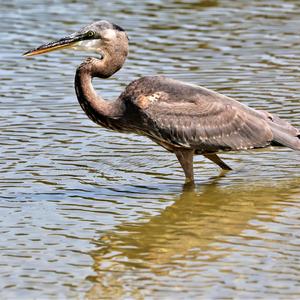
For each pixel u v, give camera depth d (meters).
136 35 22.36
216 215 12.98
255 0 25.45
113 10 24.52
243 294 10.30
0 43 21.78
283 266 11.05
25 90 18.88
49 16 23.94
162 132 13.86
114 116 14.05
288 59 20.58
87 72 14.16
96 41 14.18
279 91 18.42
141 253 11.62
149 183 14.38
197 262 11.29
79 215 12.96
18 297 10.38
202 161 15.57
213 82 19.08
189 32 22.64
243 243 11.86
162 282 10.71
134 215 12.98
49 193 13.84
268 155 15.61
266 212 13.05
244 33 22.52
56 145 15.97
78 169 14.91
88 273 11.02
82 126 16.98
